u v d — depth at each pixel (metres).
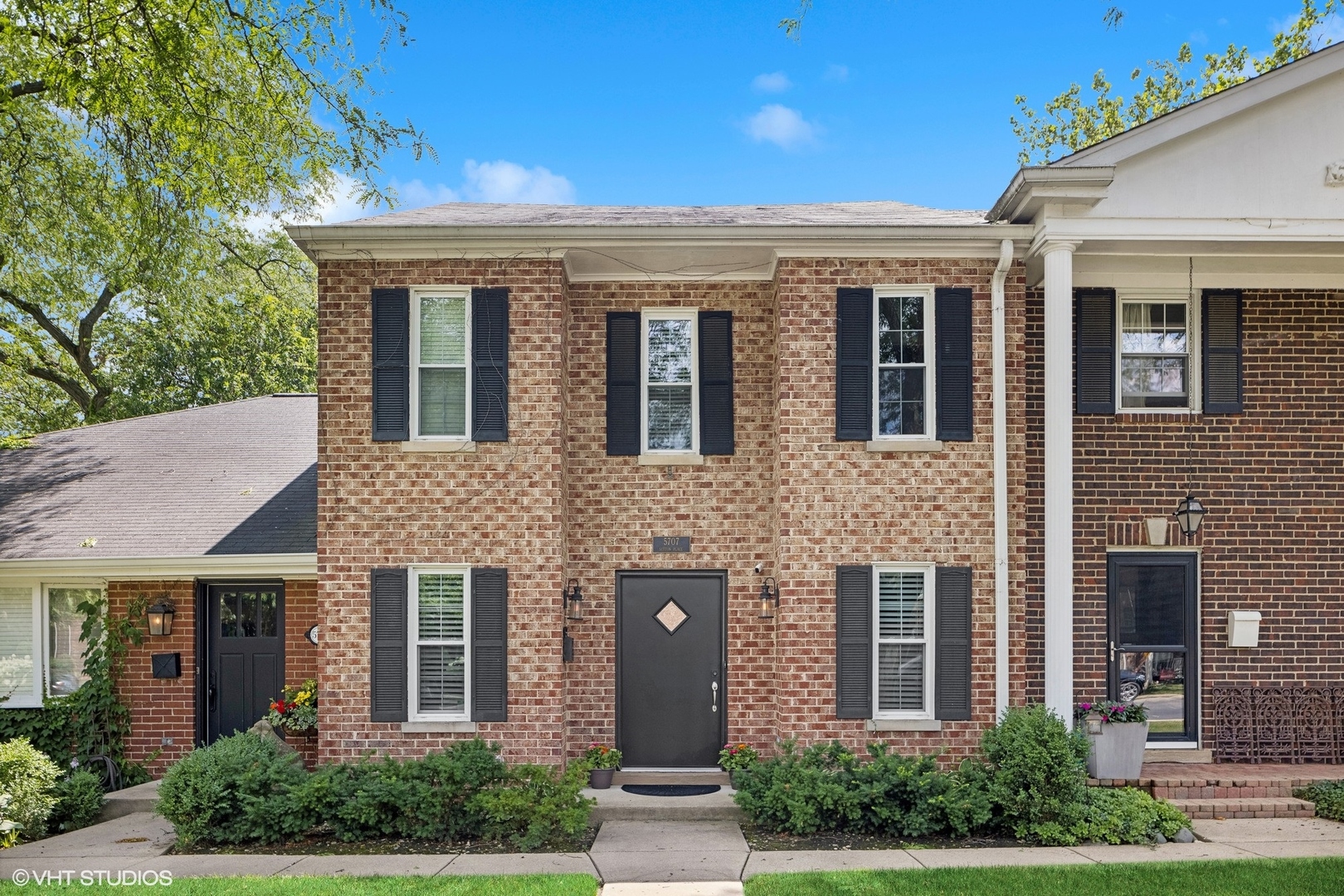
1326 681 11.80
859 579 10.77
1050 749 9.38
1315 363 12.07
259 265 21.05
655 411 11.88
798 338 10.93
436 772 9.52
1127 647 11.85
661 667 11.55
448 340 11.10
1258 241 10.59
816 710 10.69
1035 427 11.93
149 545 11.75
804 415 10.90
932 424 10.98
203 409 16.02
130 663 11.81
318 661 10.84
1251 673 11.80
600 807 10.18
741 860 8.62
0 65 13.44
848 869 8.18
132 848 9.23
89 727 11.64
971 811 9.24
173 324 23.05
